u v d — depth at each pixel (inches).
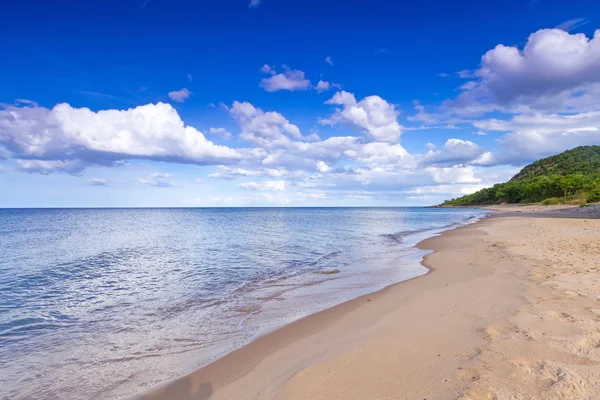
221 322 282.2
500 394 138.5
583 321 215.8
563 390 137.8
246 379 180.2
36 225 1847.9
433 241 822.5
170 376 191.3
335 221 2119.8
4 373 199.8
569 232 773.3
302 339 233.1
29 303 346.9
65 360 215.8
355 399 146.4
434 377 159.6
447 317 248.1
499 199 5344.5
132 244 882.8
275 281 435.8
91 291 394.6
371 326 245.1
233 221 2224.4
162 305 335.6
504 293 301.0
